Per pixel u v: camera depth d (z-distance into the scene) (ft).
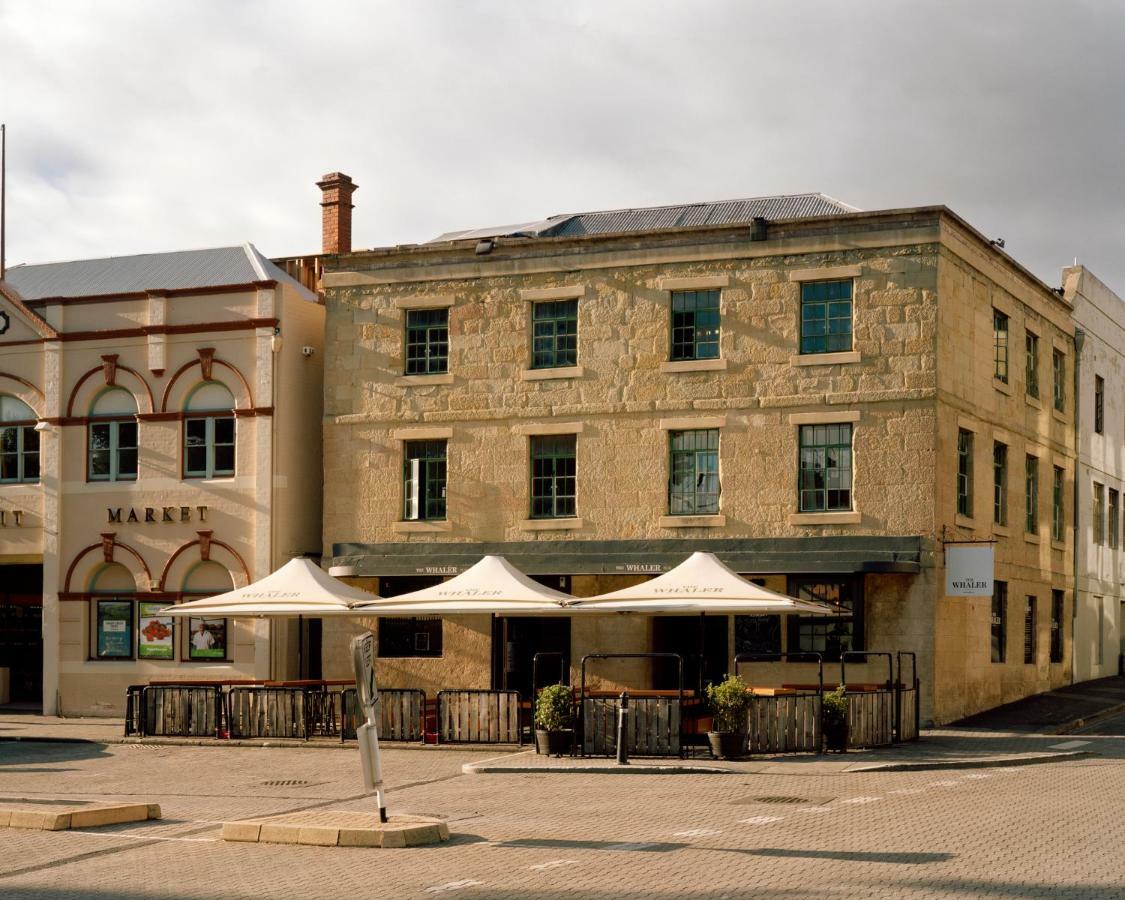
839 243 97.55
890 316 96.12
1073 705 107.96
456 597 85.56
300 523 111.55
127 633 112.37
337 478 108.17
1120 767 73.05
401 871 43.27
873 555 94.43
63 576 114.01
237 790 67.31
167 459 111.96
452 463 105.81
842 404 96.58
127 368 113.50
